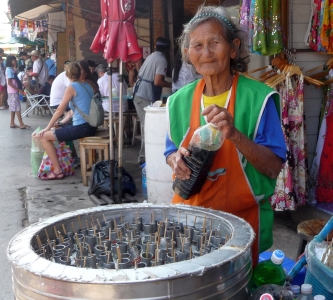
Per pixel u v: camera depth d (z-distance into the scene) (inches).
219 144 60.0
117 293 35.4
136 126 315.3
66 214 55.7
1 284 128.4
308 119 164.2
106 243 48.8
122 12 167.0
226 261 39.1
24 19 470.6
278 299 45.6
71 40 391.9
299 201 155.9
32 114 534.9
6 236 163.8
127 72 392.8
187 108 69.1
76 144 339.0
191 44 64.7
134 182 214.7
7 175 250.4
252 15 140.2
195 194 66.8
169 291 36.3
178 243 51.2
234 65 67.7
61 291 36.4
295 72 147.6
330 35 146.1
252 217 68.2
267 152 62.7
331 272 47.5
